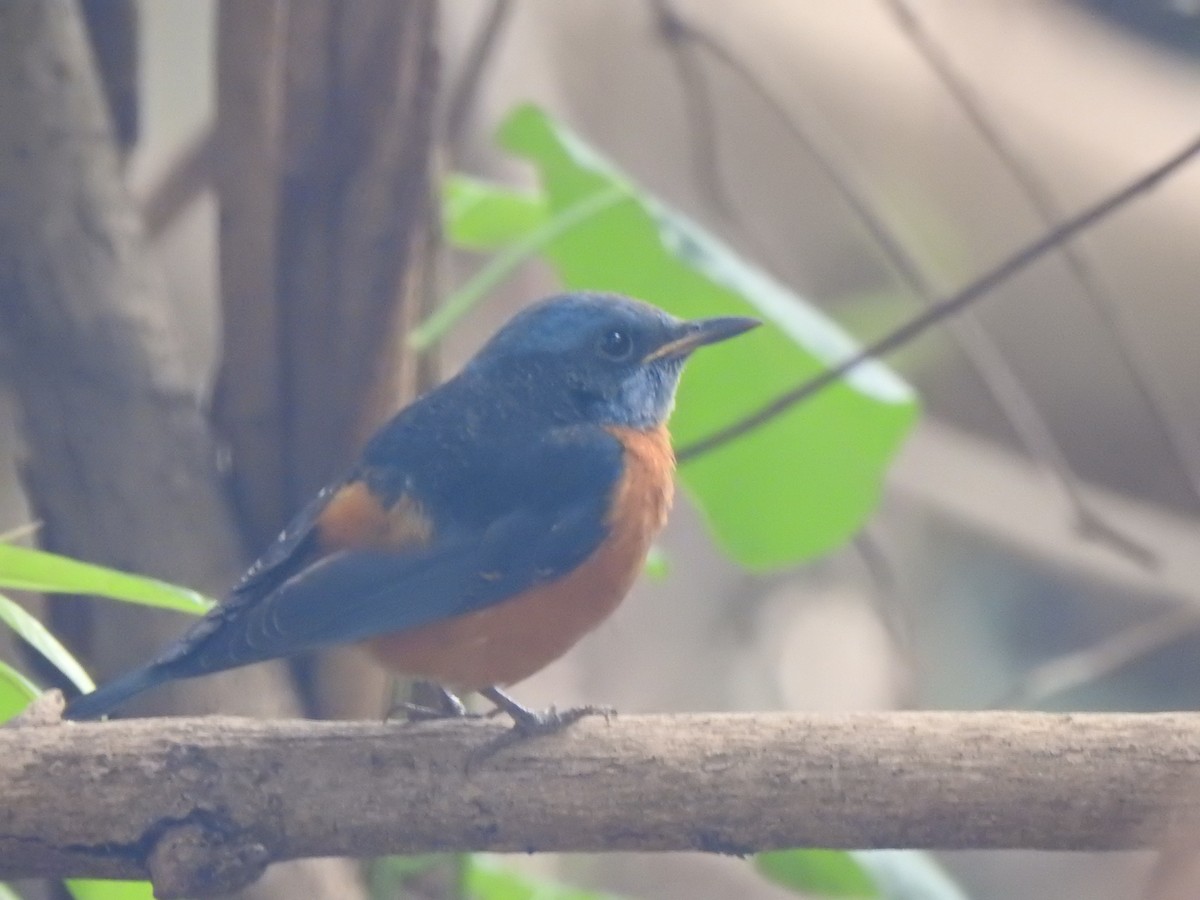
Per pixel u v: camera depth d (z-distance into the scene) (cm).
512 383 1069
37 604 989
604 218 1155
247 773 770
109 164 1028
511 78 1569
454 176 1251
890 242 1235
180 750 768
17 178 991
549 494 1003
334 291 987
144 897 872
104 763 760
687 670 1714
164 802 760
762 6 1731
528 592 984
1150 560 1225
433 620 961
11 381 993
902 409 1181
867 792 764
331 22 942
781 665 1755
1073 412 1770
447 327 1036
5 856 759
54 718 773
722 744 776
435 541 976
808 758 769
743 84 1658
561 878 1642
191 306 1617
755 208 1702
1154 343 1733
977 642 1998
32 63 1000
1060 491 1540
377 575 952
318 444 1019
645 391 1091
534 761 777
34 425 986
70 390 988
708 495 1238
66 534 984
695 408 1216
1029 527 1884
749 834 773
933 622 1975
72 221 1004
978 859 1969
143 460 988
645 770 773
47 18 1008
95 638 982
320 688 1020
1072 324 1738
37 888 1026
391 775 776
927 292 1230
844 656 1777
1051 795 757
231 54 938
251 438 1016
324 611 919
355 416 1016
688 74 1273
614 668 1691
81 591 738
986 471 1844
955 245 1736
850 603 1797
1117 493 1809
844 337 1194
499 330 1112
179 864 753
